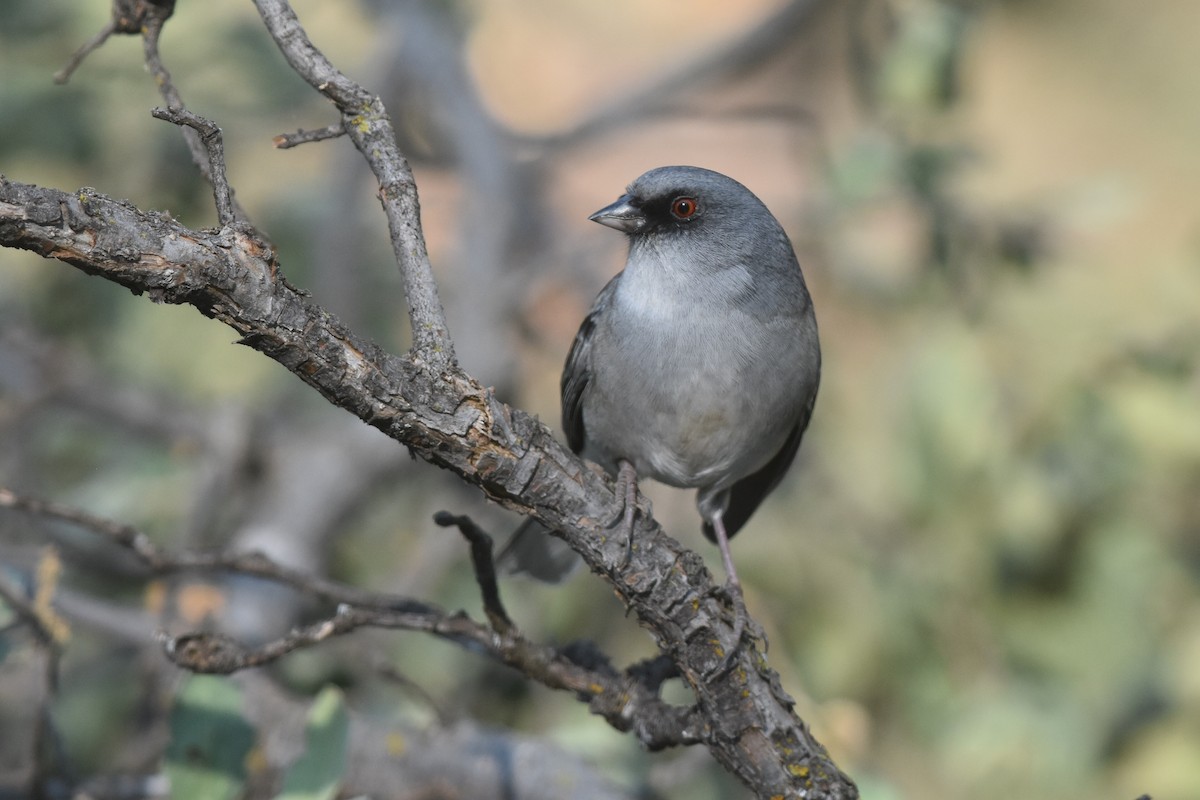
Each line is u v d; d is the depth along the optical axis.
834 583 10.64
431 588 11.03
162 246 4.85
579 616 10.95
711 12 21.58
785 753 6.04
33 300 13.09
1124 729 10.42
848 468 11.40
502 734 8.53
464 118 13.71
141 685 9.78
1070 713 10.20
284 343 5.14
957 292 11.95
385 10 13.83
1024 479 10.15
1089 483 10.43
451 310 12.97
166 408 12.09
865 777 8.12
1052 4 22.02
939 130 12.62
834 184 12.16
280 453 11.73
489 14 19.81
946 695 10.37
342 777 6.67
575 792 8.22
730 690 6.06
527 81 21.02
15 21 12.47
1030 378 10.84
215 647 6.10
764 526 11.03
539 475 5.81
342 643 10.05
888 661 10.48
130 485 11.30
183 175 12.73
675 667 6.79
